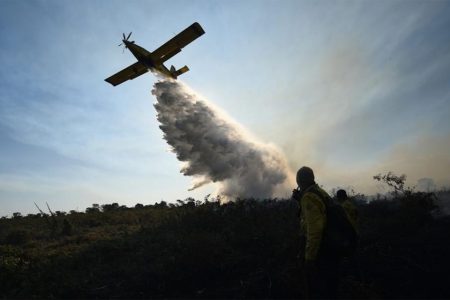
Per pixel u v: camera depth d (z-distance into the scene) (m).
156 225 14.83
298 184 5.30
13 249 12.84
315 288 4.88
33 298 7.80
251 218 11.33
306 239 4.96
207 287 7.41
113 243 12.02
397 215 10.64
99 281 8.55
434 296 6.04
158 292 7.52
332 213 4.91
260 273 7.52
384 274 7.02
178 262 8.16
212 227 12.08
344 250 4.83
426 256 7.73
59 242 15.03
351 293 6.09
